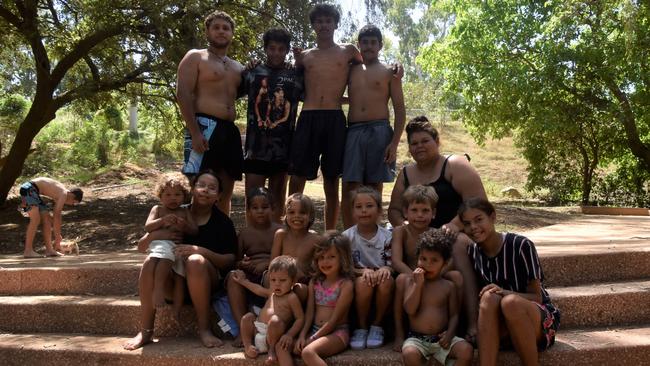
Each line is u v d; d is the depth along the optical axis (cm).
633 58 1291
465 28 1558
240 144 472
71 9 1132
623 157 1653
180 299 363
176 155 2038
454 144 2611
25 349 346
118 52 1169
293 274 332
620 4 1252
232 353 329
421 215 348
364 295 332
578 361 318
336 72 456
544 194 1844
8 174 1185
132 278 418
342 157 458
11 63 1487
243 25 1052
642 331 354
